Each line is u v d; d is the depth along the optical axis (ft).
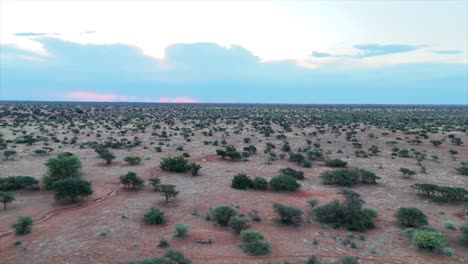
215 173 120.57
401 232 68.33
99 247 58.49
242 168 130.21
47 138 198.29
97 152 149.28
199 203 84.58
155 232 65.57
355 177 108.88
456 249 60.85
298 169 130.31
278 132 254.47
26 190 93.76
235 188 99.76
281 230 68.13
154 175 115.03
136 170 121.70
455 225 72.02
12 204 81.71
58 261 53.47
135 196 89.71
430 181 113.09
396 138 222.07
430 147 190.39
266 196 92.02
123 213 75.82
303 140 214.90
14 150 155.12
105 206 80.79
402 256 57.67
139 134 233.35
